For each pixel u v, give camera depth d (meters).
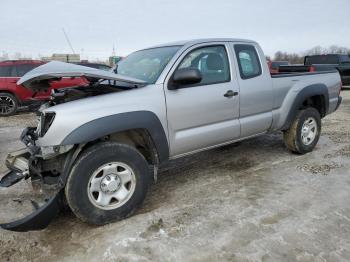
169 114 3.52
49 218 2.89
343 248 2.76
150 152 3.53
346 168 4.60
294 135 5.05
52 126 2.92
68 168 3.00
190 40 4.04
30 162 3.22
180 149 3.72
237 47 4.30
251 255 2.70
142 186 3.36
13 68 10.27
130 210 3.32
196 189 4.05
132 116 3.21
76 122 2.95
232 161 5.07
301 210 3.41
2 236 3.11
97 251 2.82
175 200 3.75
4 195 4.03
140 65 3.99
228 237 2.96
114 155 3.14
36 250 2.88
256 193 3.86
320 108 5.55
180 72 3.43
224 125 4.07
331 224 3.12
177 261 2.65
